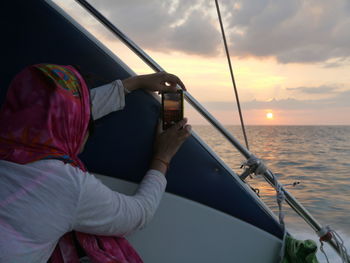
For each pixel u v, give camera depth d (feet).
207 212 3.72
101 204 2.15
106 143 3.61
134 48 3.66
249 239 3.74
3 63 3.53
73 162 2.18
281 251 3.62
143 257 3.62
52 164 2.01
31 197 1.91
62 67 2.29
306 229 18.15
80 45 3.63
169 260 3.66
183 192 3.70
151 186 2.82
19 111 2.09
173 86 3.44
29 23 3.57
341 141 134.00
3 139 2.07
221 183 3.75
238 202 3.76
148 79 3.48
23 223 1.87
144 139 3.64
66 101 2.13
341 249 3.68
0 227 1.83
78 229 2.16
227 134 3.78
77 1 3.46
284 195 3.66
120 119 3.62
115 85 3.40
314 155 70.38
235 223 3.74
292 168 50.11
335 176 42.09
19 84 2.15
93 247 2.38
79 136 2.33
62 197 1.97
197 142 3.75
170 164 3.69
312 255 3.31
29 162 2.00
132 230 2.51
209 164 3.75
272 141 133.80
